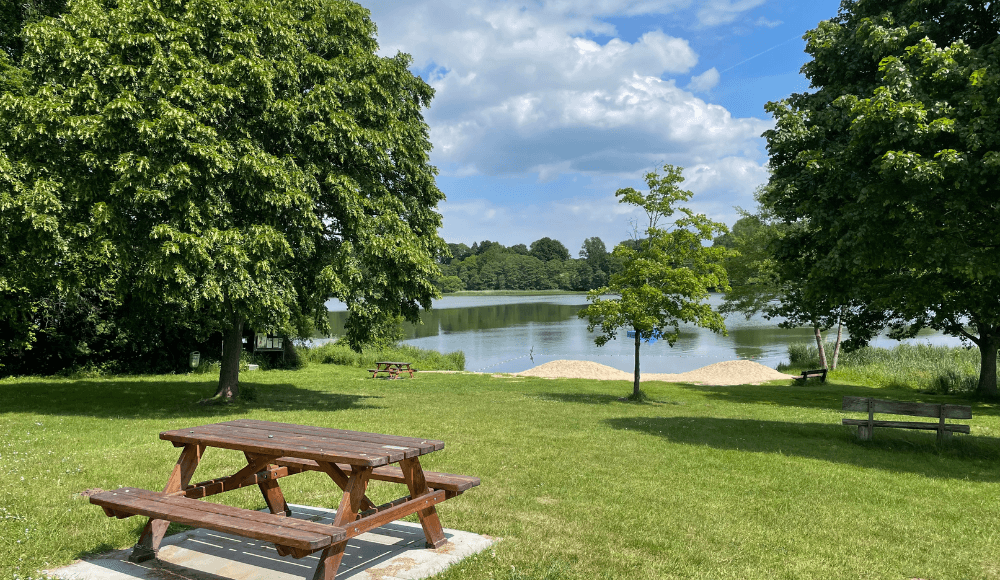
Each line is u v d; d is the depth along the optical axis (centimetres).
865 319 2180
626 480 742
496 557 437
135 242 1276
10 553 424
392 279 1500
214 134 1246
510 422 1250
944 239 1032
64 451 831
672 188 1919
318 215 1525
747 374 2820
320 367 2950
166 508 392
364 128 1513
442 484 465
